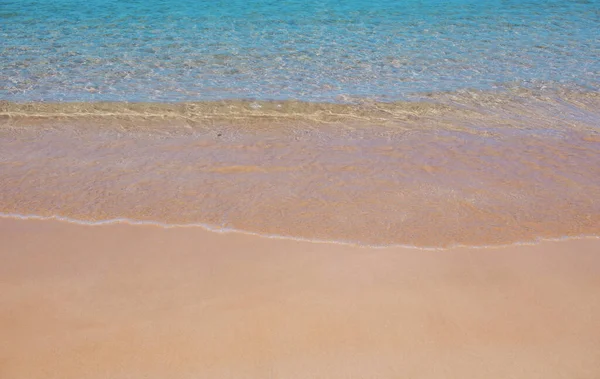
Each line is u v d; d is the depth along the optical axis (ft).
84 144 21.76
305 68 31.63
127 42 36.40
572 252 14.99
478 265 14.37
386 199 17.76
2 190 18.01
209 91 27.84
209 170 19.69
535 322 12.34
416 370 11.06
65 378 10.77
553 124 24.41
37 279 13.58
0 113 24.54
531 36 38.52
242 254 14.74
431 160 20.72
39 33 38.19
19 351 11.37
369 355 11.40
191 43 36.40
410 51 35.01
